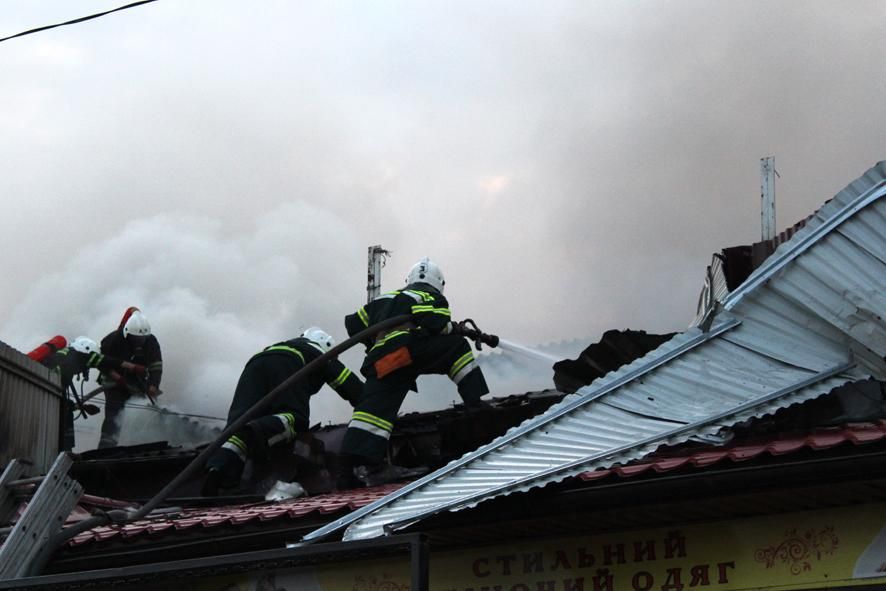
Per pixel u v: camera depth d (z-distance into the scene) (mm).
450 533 7207
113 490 11211
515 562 7355
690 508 6789
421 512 6797
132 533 8195
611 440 6820
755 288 6984
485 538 7367
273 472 10531
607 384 7176
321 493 10398
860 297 6641
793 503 6684
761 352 6988
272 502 9727
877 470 6238
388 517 6965
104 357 14633
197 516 8844
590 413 7117
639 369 7156
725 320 7109
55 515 8469
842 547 6598
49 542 8312
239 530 7984
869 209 6656
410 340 9812
